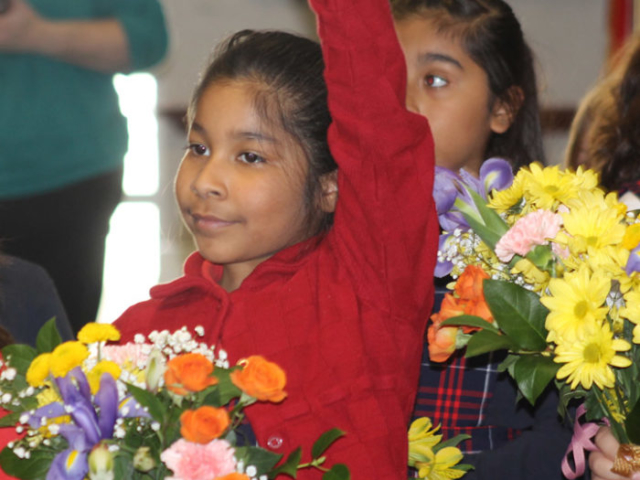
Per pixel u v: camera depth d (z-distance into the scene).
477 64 4.44
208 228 3.11
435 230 2.91
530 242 2.75
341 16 2.87
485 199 2.96
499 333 2.70
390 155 2.87
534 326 2.66
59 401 2.29
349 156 2.90
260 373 2.26
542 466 3.46
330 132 2.96
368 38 2.87
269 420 2.85
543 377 2.63
